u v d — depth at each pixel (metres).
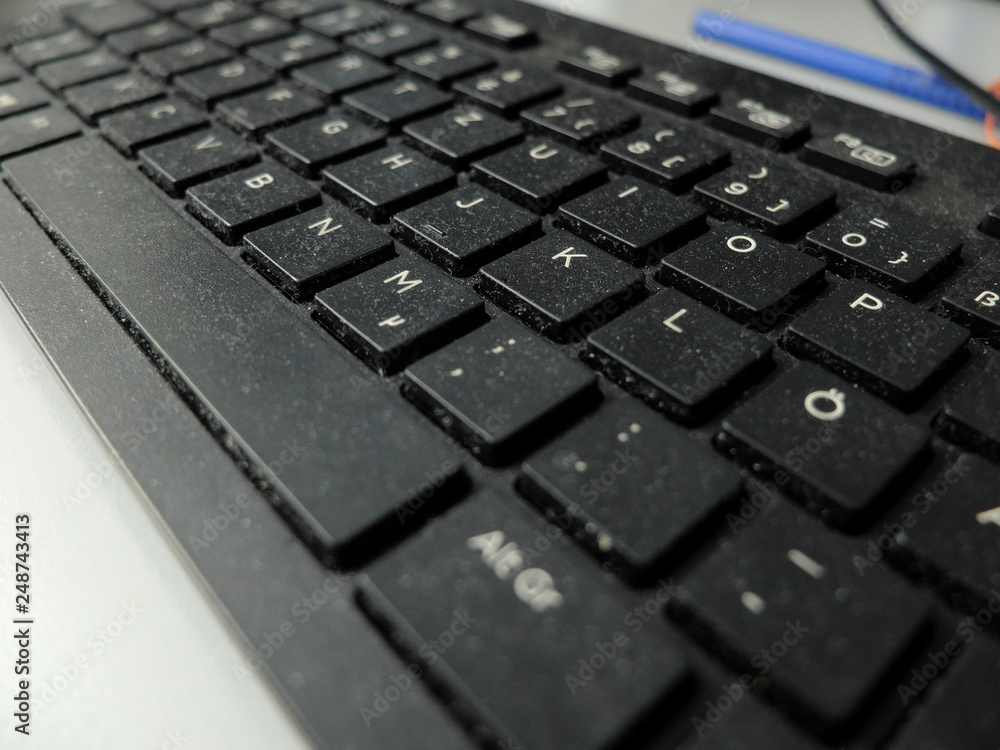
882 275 0.10
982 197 0.12
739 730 0.07
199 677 0.08
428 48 0.17
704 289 0.10
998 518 0.08
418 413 0.09
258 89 0.15
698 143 0.13
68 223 0.12
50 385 0.11
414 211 0.12
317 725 0.07
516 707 0.07
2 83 0.16
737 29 0.19
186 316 0.10
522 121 0.14
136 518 0.09
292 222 0.11
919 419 0.09
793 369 0.09
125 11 0.19
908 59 0.17
